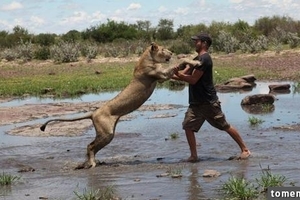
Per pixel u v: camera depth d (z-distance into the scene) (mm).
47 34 60094
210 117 9461
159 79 9602
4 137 13266
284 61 31781
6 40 58406
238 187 6832
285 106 16250
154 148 11000
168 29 60812
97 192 7375
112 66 35406
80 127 14195
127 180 8172
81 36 61875
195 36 9594
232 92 21188
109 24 61281
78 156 10641
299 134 11438
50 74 31656
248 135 11719
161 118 15281
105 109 9711
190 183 7656
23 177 8938
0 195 7664
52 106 18625
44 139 12758
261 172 8055
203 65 9336
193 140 9500
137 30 62562
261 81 24766
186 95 21312
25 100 21531
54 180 8570
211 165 8945
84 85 24375
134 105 9766
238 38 45812
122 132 13164
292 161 8797
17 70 35938
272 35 47875
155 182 7867
